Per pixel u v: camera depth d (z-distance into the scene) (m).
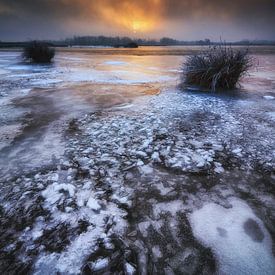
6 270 1.26
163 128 3.27
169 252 1.39
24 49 14.62
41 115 3.89
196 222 1.61
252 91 5.99
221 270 1.29
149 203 1.79
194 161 2.36
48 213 1.66
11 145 2.73
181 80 7.30
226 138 2.92
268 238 1.48
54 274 1.24
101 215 1.65
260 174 2.15
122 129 3.23
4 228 1.54
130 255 1.36
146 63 14.34
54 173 2.15
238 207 1.75
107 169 2.22
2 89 6.08
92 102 4.79
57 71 10.12
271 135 3.02
